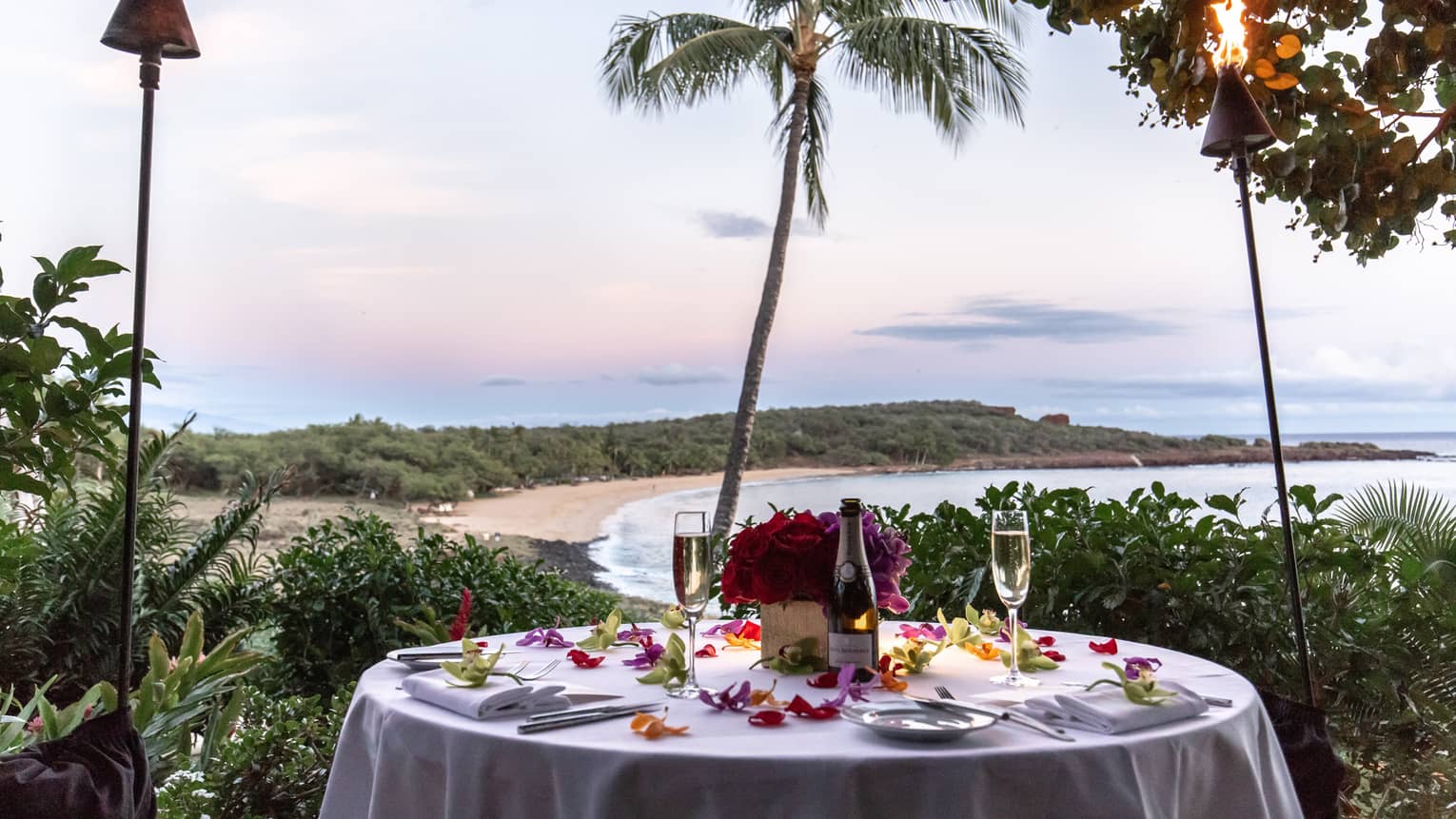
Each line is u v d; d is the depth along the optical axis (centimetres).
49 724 272
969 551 335
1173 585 301
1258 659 296
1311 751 202
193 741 349
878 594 186
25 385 247
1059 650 213
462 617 239
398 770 159
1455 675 288
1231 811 152
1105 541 312
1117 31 313
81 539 454
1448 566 316
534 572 464
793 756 131
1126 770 136
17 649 422
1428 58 281
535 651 218
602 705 158
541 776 141
